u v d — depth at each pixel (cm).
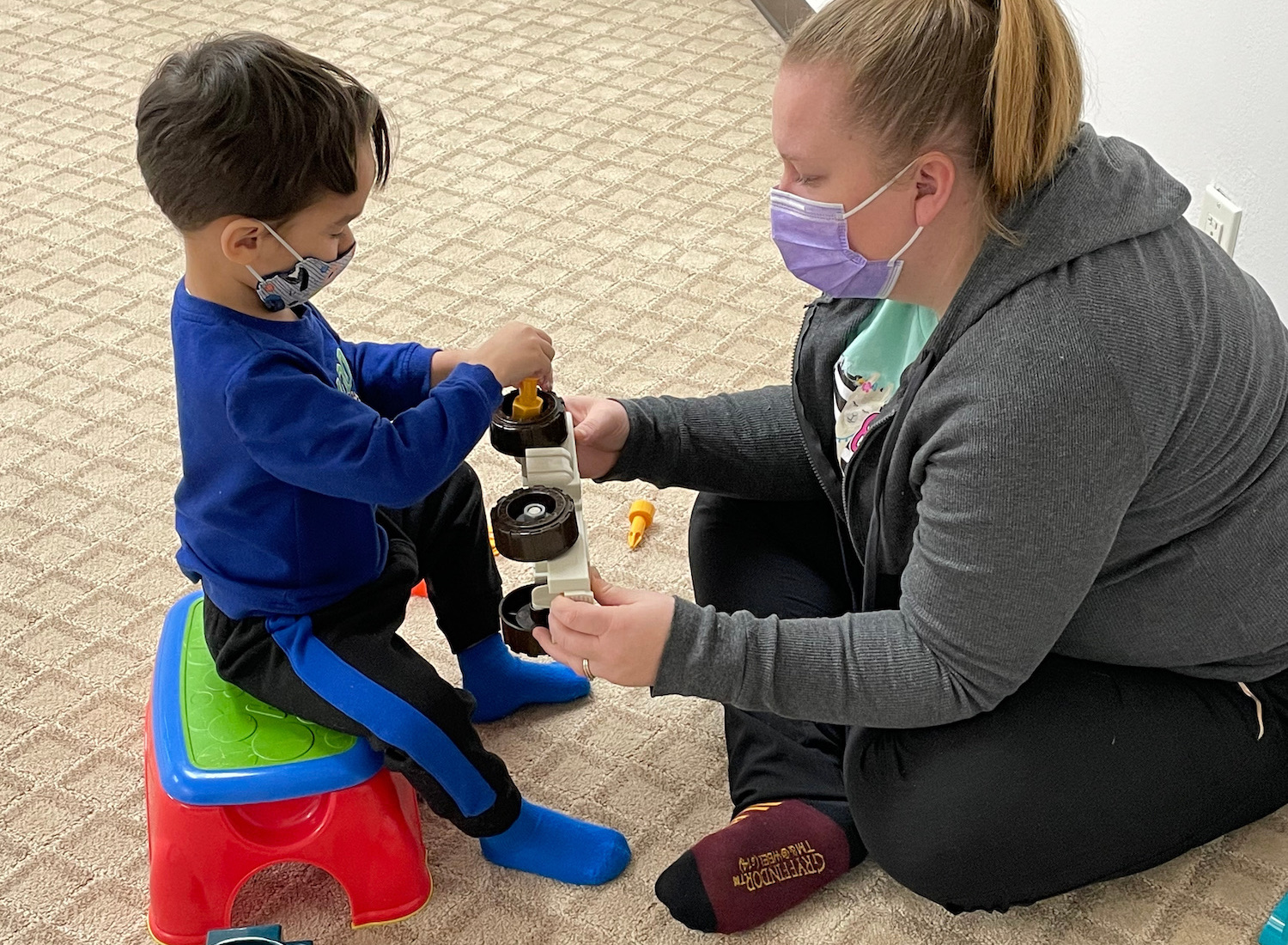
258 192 101
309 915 121
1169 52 167
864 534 118
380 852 116
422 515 131
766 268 210
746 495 134
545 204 227
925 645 103
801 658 104
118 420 181
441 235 219
